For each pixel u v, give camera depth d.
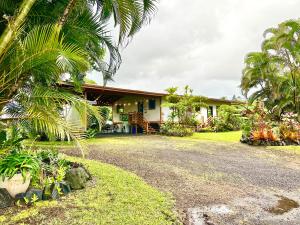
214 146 12.03
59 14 4.86
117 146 10.84
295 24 17.19
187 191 5.36
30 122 3.88
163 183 5.79
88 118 4.48
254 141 12.71
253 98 22.36
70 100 3.75
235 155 10.09
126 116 21.52
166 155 9.20
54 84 4.45
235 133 17.89
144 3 5.46
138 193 4.90
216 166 7.89
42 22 4.75
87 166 6.32
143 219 3.85
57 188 4.51
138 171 6.66
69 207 4.11
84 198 4.51
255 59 20.47
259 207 4.72
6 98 3.77
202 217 4.16
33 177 4.46
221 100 23.50
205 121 21.36
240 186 5.98
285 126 13.82
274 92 20.11
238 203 4.87
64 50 3.43
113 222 3.70
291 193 5.63
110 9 5.52
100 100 21.02
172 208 4.43
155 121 19.78
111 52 6.36
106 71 6.42
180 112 18.53
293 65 18.52
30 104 3.73
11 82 3.79
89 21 5.82
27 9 3.79
